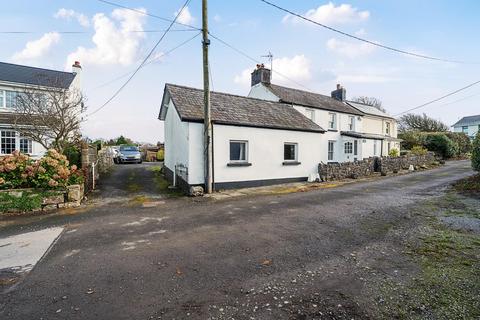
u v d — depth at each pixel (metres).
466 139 36.53
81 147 11.95
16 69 21.61
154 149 30.45
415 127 48.22
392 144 29.81
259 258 4.58
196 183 11.13
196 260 4.50
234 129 12.13
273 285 3.68
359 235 5.76
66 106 12.70
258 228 6.26
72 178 9.17
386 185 13.23
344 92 28.48
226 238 5.59
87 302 3.28
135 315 3.01
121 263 4.39
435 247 5.04
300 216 7.32
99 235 5.82
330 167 15.57
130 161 24.16
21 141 18.80
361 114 26.42
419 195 10.37
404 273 4.02
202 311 3.09
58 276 3.96
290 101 20.27
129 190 11.62
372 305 3.20
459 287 3.59
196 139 11.16
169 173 14.49
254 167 12.88
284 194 10.84
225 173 11.93
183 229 6.22
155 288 3.60
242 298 3.36
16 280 3.84
